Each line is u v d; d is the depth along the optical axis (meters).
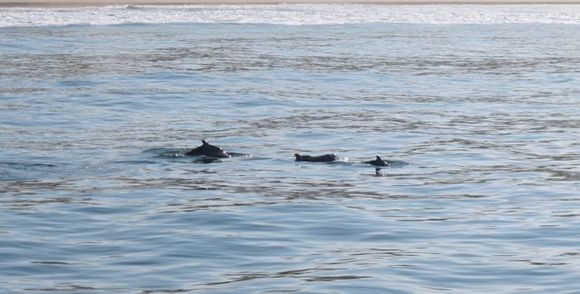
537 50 133.12
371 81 96.62
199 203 42.25
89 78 95.00
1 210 40.75
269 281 30.67
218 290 29.75
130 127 65.75
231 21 177.12
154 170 50.12
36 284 30.36
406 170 50.91
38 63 107.25
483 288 30.12
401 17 196.25
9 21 163.88
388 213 40.66
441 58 120.12
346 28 167.88
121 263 32.75
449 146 58.88
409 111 75.38
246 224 38.38
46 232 37.03
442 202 43.06
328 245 35.34
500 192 45.34
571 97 86.12
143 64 108.25
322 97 83.56
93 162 52.22
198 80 94.88
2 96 81.12
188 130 64.50
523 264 32.78
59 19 170.62
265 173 49.53
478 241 36.00
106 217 39.59
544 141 61.25
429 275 31.45
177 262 32.88
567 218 39.81
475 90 90.81
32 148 56.62
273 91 87.12
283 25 171.88
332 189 45.66
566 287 30.22
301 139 61.09
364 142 60.06
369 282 30.59
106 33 147.62
